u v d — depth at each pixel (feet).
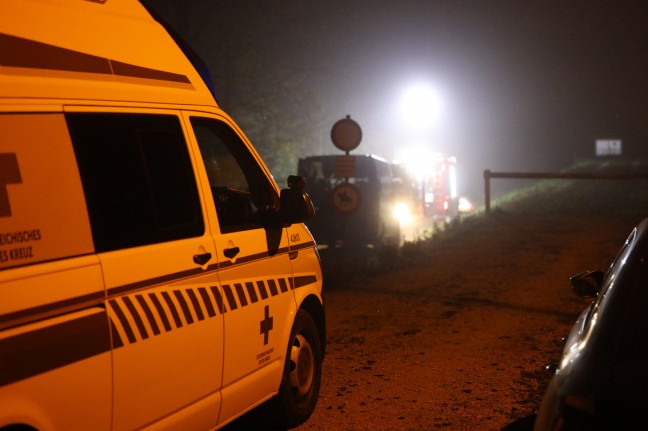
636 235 12.54
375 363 23.52
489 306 31.99
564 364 10.50
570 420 9.01
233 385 14.78
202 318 13.58
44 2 11.82
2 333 9.71
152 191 12.94
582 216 68.18
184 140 14.21
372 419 18.26
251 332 15.42
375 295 35.78
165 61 14.39
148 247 12.46
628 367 9.54
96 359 11.08
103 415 11.25
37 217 10.54
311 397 18.62
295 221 16.78
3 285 9.82
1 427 9.56
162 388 12.52
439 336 26.94
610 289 11.20
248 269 15.46
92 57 12.42
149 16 14.33
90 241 11.36
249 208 16.37
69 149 11.35
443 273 41.45
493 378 21.36
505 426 17.43
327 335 27.76
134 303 11.93
